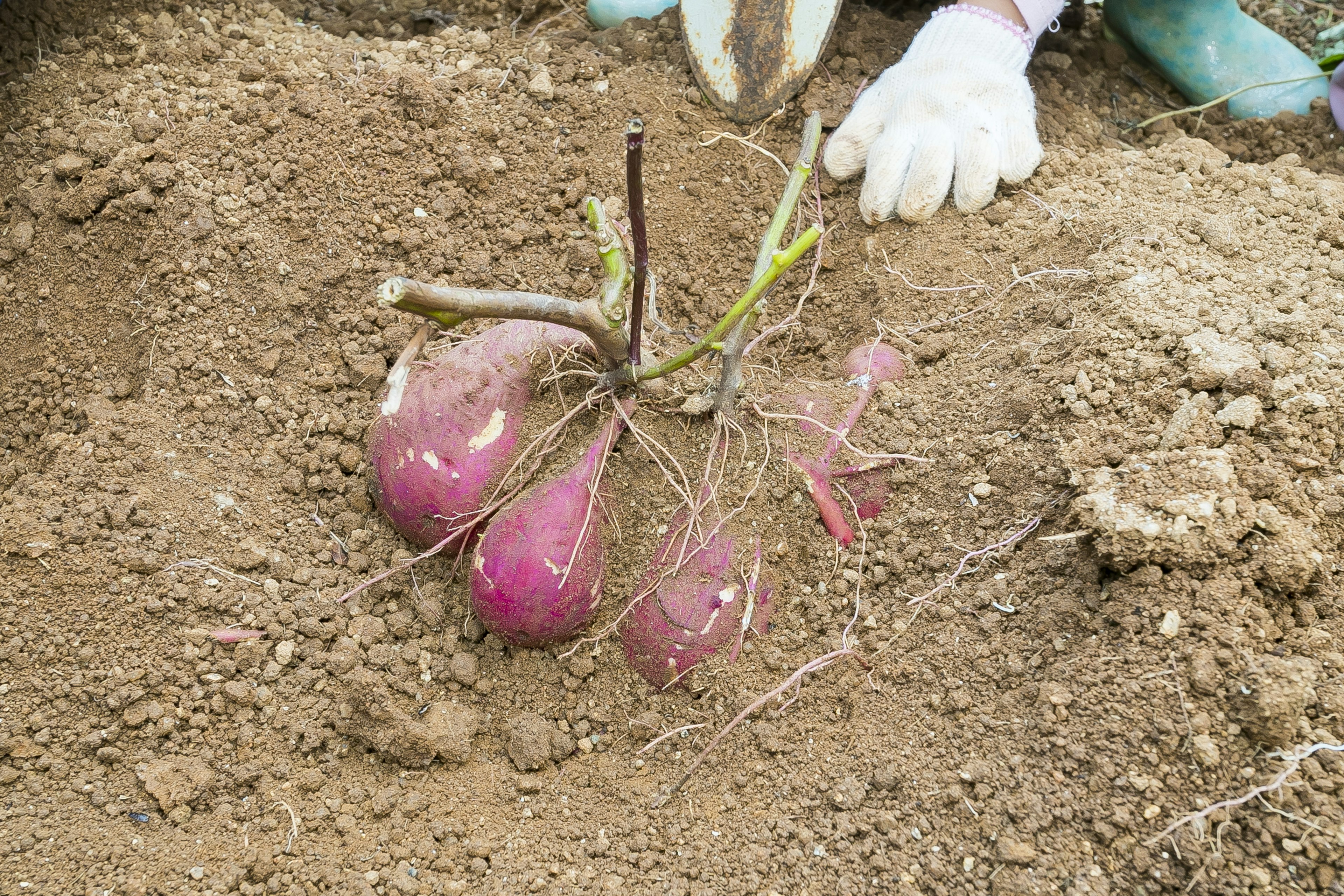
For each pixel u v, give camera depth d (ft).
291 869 3.59
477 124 4.30
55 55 4.34
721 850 3.59
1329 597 3.52
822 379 4.06
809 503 3.80
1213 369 3.68
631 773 3.73
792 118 4.44
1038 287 4.00
